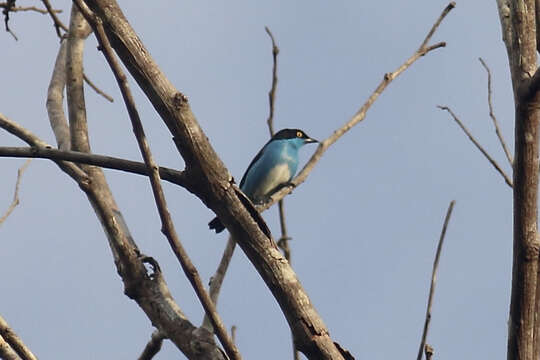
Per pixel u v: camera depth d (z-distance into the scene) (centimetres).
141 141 581
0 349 683
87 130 940
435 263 717
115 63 583
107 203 774
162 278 745
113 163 659
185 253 571
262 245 619
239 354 568
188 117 611
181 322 709
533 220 592
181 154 618
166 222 569
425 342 680
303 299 614
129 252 743
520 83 595
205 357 683
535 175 589
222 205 619
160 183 579
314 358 609
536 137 589
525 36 613
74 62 979
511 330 606
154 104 610
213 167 619
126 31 604
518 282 597
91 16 575
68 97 955
